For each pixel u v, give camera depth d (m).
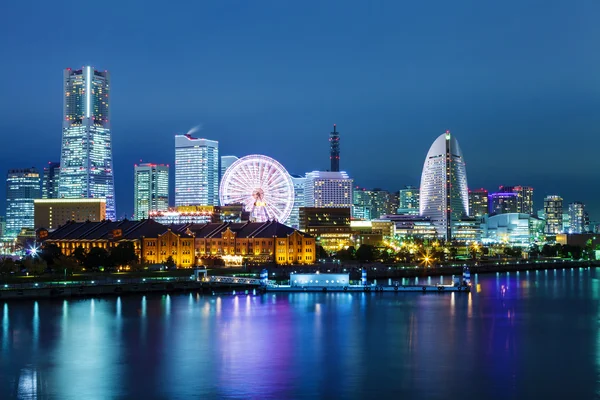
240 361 150.88
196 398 123.62
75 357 154.25
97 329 187.75
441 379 136.25
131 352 159.50
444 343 171.88
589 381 134.88
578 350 163.88
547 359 153.88
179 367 145.38
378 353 159.38
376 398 123.69
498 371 142.75
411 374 140.00
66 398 124.00
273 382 133.62
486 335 183.50
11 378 136.75
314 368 144.75
